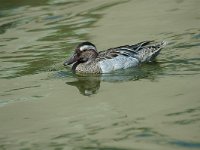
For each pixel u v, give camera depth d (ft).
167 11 84.64
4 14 91.61
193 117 48.96
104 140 46.60
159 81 59.00
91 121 50.85
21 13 91.35
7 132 50.24
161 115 50.26
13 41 78.02
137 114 51.21
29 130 50.24
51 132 49.37
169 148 43.96
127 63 64.39
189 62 63.16
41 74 64.95
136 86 58.59
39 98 57.88
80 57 65.98
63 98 57.41
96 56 66.08
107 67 64.34
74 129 49.49
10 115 54.03
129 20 82.64
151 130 47.52
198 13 81.76
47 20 86.43
